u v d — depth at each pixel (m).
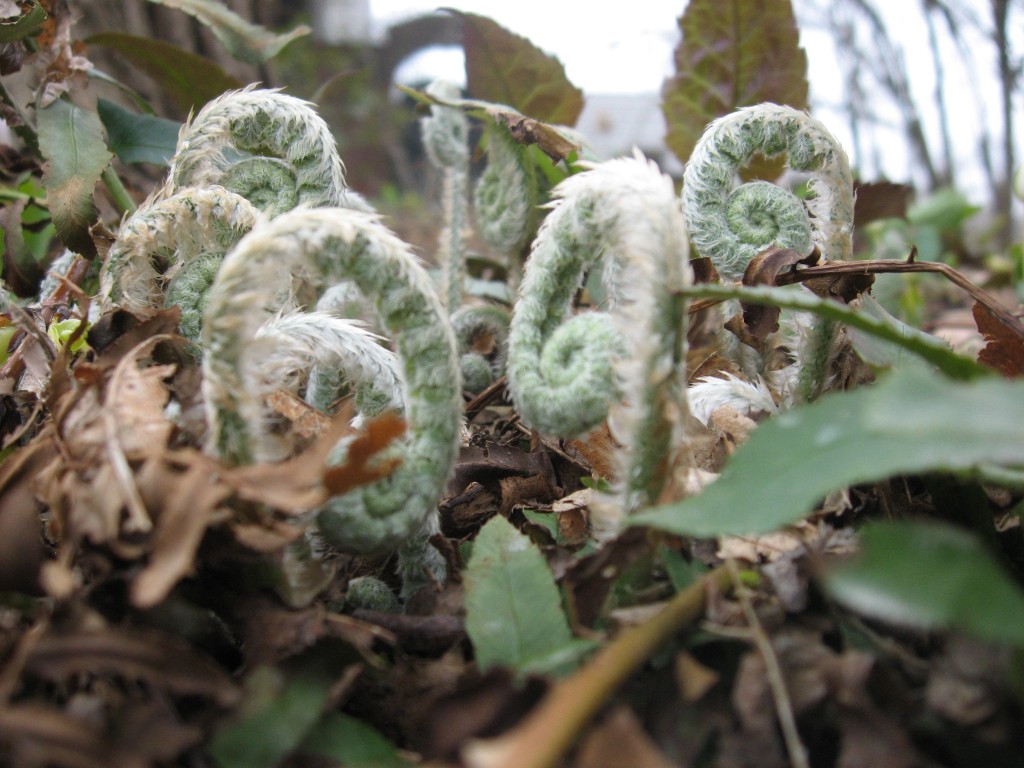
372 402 0.17
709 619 0.13
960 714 0.11
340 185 0.19
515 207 0.28
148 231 0.18
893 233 0.52
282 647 0.13
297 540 0.14
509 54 0.31
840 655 0.13
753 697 0.12
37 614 0.13
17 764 0.11
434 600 0.16
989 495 0.17
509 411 0.26
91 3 0.41
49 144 0.23
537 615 0.14
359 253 0.13
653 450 0.14
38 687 0.12
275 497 0.12
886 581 0.10
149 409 0.14
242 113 0.19
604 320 0.14
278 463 0.14
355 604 0.16
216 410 0.13
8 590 0.13
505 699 0.12
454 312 0.30
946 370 0.14
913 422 0.10
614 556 0.14
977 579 0.10
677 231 0.13
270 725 0.12
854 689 0.12
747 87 0.30
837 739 0.12
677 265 0.13
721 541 0.15
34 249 0.33
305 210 0.13
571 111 0.33
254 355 0.13
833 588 0.10
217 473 0.12
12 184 0.32
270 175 0.19
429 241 0.75
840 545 0.15
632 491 0.14
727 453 0.18
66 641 0.11
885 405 0.10
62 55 0.24
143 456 0.13
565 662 0.13
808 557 0.14
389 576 0.17
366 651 0.13
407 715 0.13
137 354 0.15
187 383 0.15
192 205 0.18
